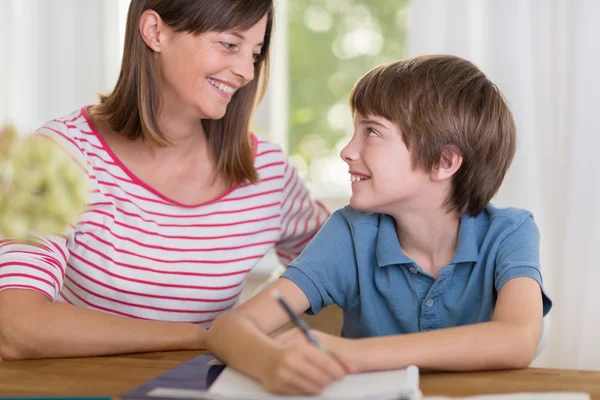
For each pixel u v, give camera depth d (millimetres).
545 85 2053
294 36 2527
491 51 2074
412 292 1238
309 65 2525
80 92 2398
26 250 1204
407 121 1179
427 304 1220
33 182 809
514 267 1128
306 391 818
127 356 1105
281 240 1611
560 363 2057
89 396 858
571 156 2021
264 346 900
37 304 1144
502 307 1066
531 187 2057
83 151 1368
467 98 1208
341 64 2502
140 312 1405
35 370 1003
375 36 2473
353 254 1287
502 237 1192
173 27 1300
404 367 936
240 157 1450
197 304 1431
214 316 1459
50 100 2410
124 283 1376
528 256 1150
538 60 2053
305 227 1600
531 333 1013
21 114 2410
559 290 2057
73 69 2396
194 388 867
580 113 2008
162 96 1376
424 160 1186
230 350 950
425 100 1187
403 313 1239
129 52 1368
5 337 1110
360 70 2490
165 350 1142
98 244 1359
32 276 1178
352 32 2490
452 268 1199
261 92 1472
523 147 2053
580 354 2035
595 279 2020
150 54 1355
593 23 1994
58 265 1253
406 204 1215
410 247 1274
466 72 1243
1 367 1023
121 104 1385
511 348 976
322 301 1262
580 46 2000
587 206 2016
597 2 1991
